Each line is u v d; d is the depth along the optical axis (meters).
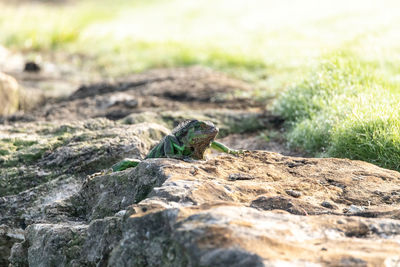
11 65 21.52
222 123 11.20
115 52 23.72
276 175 6.27
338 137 8.77
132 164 7.08
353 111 8.94
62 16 31.12
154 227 4.62
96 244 5.46
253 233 4.16
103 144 8.84
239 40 23.81
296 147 9.98
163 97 13.71
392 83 11.56
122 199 6.16
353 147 8.58
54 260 5.86
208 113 11.53
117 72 20.30
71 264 5.65
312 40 21.05
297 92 11.79
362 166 6.70
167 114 11.28
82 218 7.01
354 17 25.25
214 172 6.12
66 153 8.73
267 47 21.31
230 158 6.81
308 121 10.11
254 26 27.42
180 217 4.49
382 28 20.33
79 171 8.53
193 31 28.39
